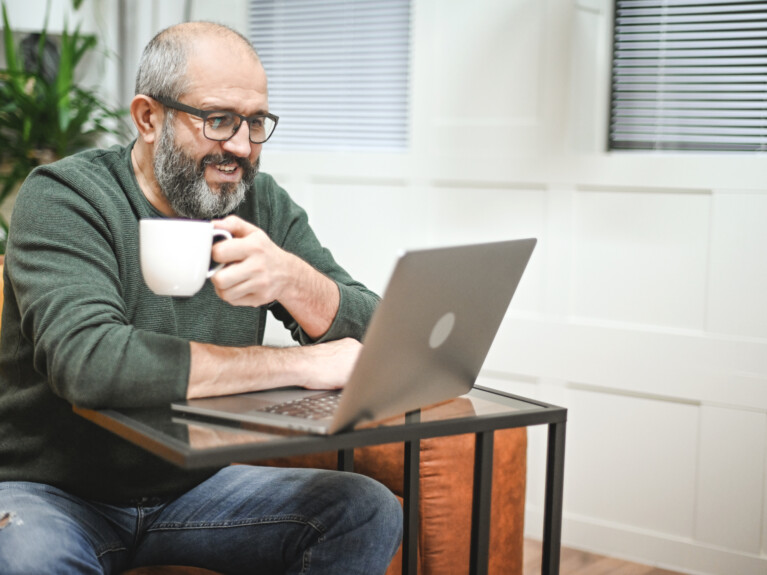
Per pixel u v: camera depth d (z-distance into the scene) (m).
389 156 2.58
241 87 1.30
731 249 2.16
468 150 2.47
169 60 1.30
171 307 1.38
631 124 2.34
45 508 1.20
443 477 1.63
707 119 2.26
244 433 0.99
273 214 1.63
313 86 2.77
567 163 2.33
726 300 2.18
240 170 1.34
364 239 2.65
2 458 1.32
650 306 2.28
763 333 2.14
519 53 2.38
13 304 1.32
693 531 2.27
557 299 2.39
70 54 2.72
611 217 2.30
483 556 1.18
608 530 2.38
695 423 2.24
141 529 1.35
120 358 1.09
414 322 1.02
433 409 1.17
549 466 1.21
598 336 2.33
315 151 2.75
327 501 1.29
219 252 1.15
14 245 1.25
